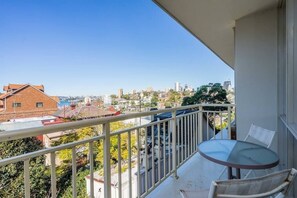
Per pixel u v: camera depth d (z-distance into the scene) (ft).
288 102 6.64
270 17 8.84
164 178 8.00
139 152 6.54
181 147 9.76
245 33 9.53
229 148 6.30
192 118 11.19
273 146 8.64
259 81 9.10
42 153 3.65
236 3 8.49
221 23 10.80
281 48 8.53
